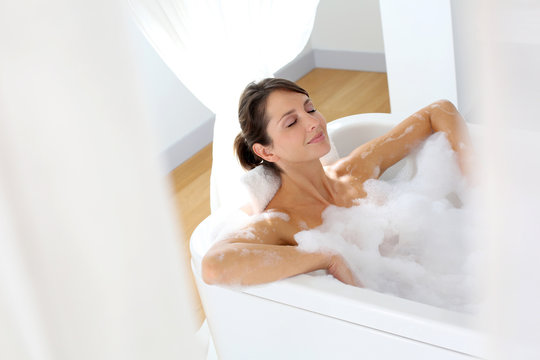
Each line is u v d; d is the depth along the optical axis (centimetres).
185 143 306
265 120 149
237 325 145
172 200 45
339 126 192
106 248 42
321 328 129
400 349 119
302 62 387
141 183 41
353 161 172
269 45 197
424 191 168
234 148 163
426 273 149
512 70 37
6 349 45
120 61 38
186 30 173
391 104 272
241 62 189
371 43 372
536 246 41
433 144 173
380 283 149
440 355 113
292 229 150
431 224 160
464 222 160
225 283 132
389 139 176
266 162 158
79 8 36
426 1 239
